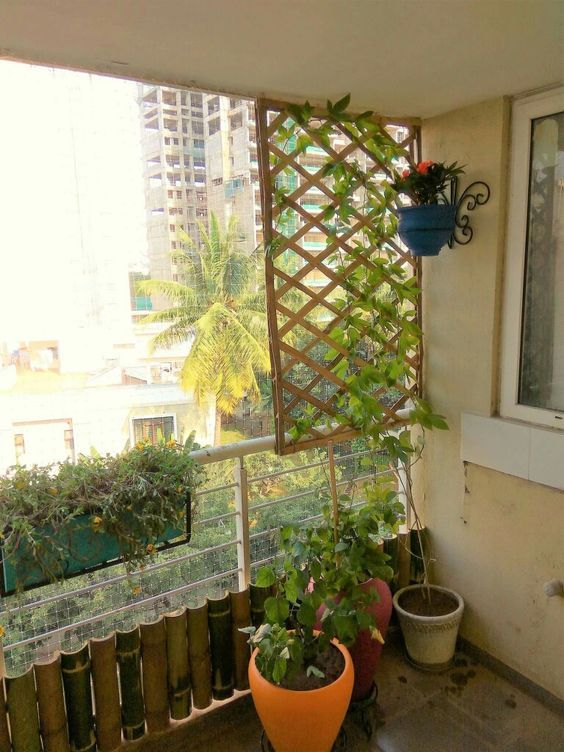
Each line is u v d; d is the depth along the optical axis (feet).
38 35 3.87
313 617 4.97
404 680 6.43
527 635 6.13
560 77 5.05
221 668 5.79
